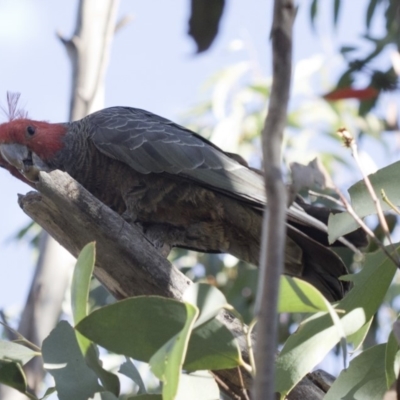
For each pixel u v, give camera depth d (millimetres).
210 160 8422
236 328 5676
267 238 3184
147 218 8750
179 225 8719
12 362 5512
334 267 7930
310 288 4293
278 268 3135
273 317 3078
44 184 6098
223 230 8664
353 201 5348
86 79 10359
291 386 4805
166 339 4500
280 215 3221
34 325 9273
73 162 9219
